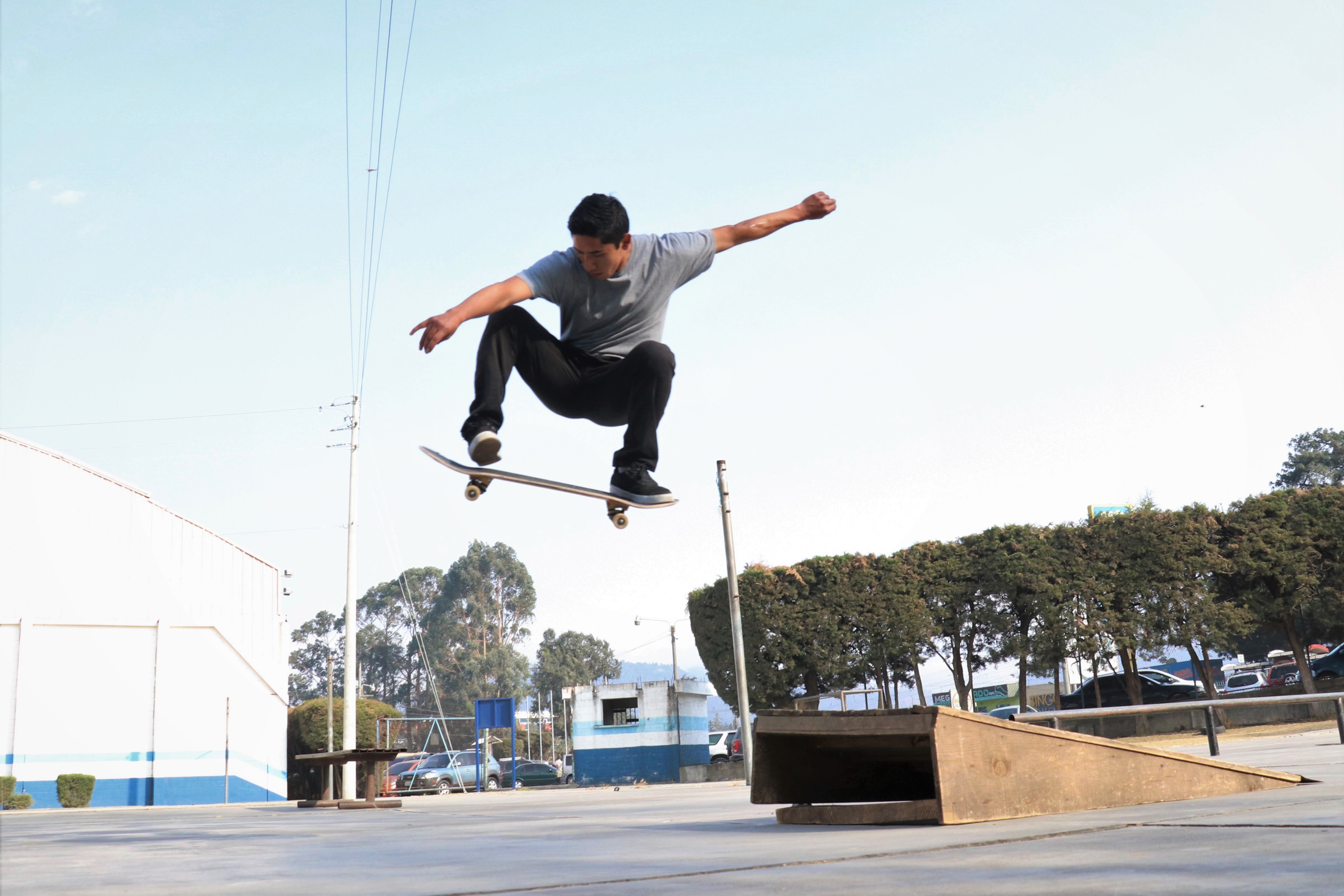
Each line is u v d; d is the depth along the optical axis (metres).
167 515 31.44
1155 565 27.86
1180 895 2.05
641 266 3.79
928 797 5.72
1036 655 28.59
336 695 101.88
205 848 5.23
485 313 3.48
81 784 28.05
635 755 34.12
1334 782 5.42
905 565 30.66
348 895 2.68
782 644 30.61
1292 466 65.94
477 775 31.92
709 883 2.69
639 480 3.76
